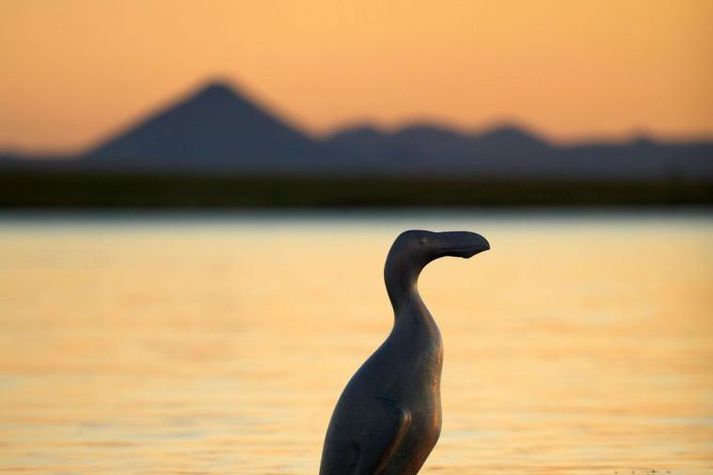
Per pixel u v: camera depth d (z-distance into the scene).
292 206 95.38
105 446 11.45
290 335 18.78
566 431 12.00
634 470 10.52
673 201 99.06
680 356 16.50
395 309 8.30
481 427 12.21
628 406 13.14
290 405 13.31
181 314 21.59
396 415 7.83
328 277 28.95
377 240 43.53
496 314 21.55
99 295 24.92
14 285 26.94
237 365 15.92
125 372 15.42
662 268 31.50
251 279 28.45
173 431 12.07
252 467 10.69
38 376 15.17
